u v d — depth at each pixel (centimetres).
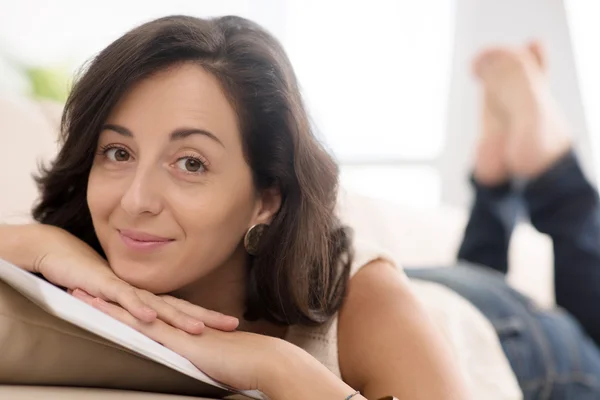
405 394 93
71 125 93
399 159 390
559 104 334
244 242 99
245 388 83
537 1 346
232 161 92
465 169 367
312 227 101
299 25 409
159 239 90
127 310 86
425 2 392
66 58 360
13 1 365
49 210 106
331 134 401
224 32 95
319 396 80
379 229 209
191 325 86
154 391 84
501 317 178
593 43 327
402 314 101
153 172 89
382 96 397
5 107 154
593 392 179
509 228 224
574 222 217
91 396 72
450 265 199
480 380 153
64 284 91
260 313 105
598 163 323
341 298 104
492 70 231
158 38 88
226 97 91
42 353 74
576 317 216
